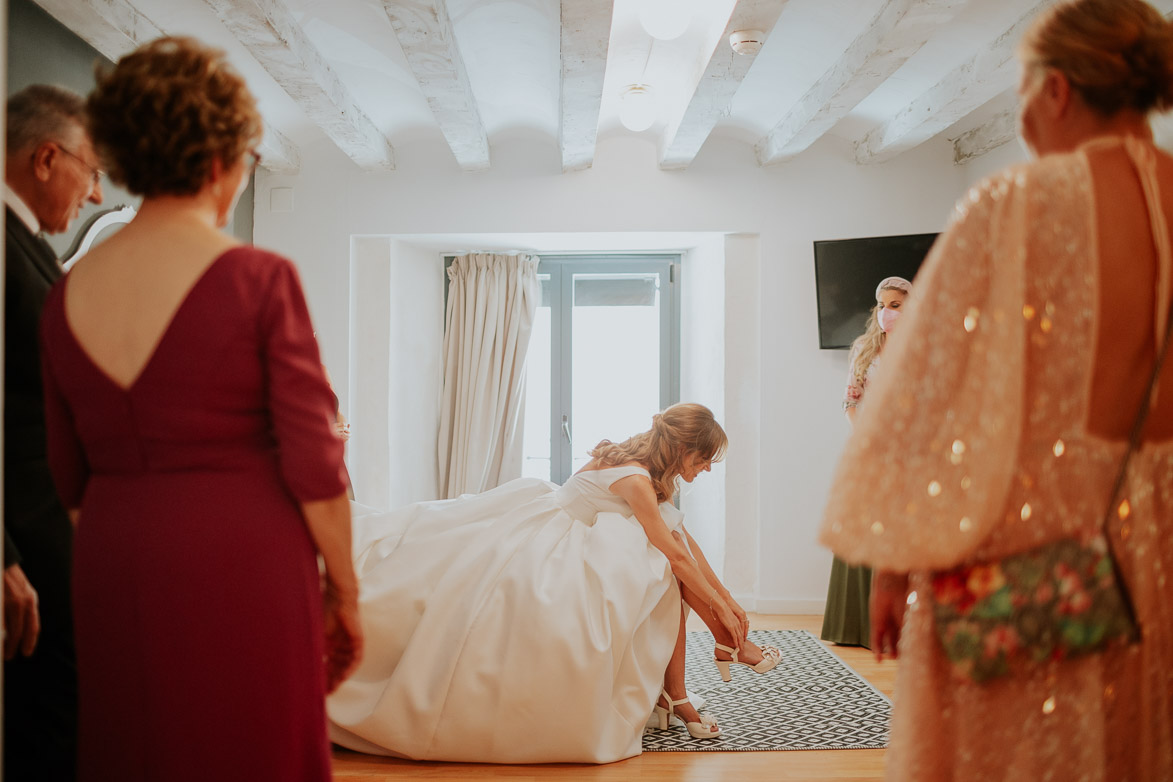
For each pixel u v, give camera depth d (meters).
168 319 1.02
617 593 2.48
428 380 5.50
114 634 1.01
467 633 2.37
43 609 1.45
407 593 2.51
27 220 1.54
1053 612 0.86
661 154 4.72
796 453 4.78
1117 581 0.86
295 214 4.88
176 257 1.05
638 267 5.70
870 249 4.60
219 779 1.00
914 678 0.95
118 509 1.03
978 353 0.90
